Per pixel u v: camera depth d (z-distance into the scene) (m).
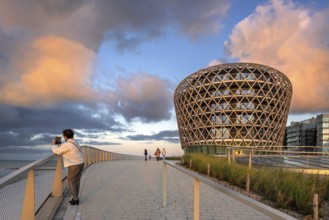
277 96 71.50
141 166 18.23
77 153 6.11
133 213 5.92
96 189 8.50
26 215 3.85
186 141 78.44
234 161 15.92
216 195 8.28
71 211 5.66
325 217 6.14
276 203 7.02
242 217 5.87
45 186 5.75
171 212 6.11
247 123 66.81
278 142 73.06
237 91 68.25
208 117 70.00
